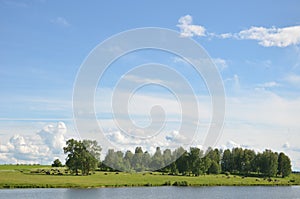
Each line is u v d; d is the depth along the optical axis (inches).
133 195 2694.4
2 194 2652.6
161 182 3469.5
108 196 2603.3
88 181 3390.7
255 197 2891.2
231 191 3302.2
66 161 3754.9
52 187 3120.1
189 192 3031.5
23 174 3939.5
